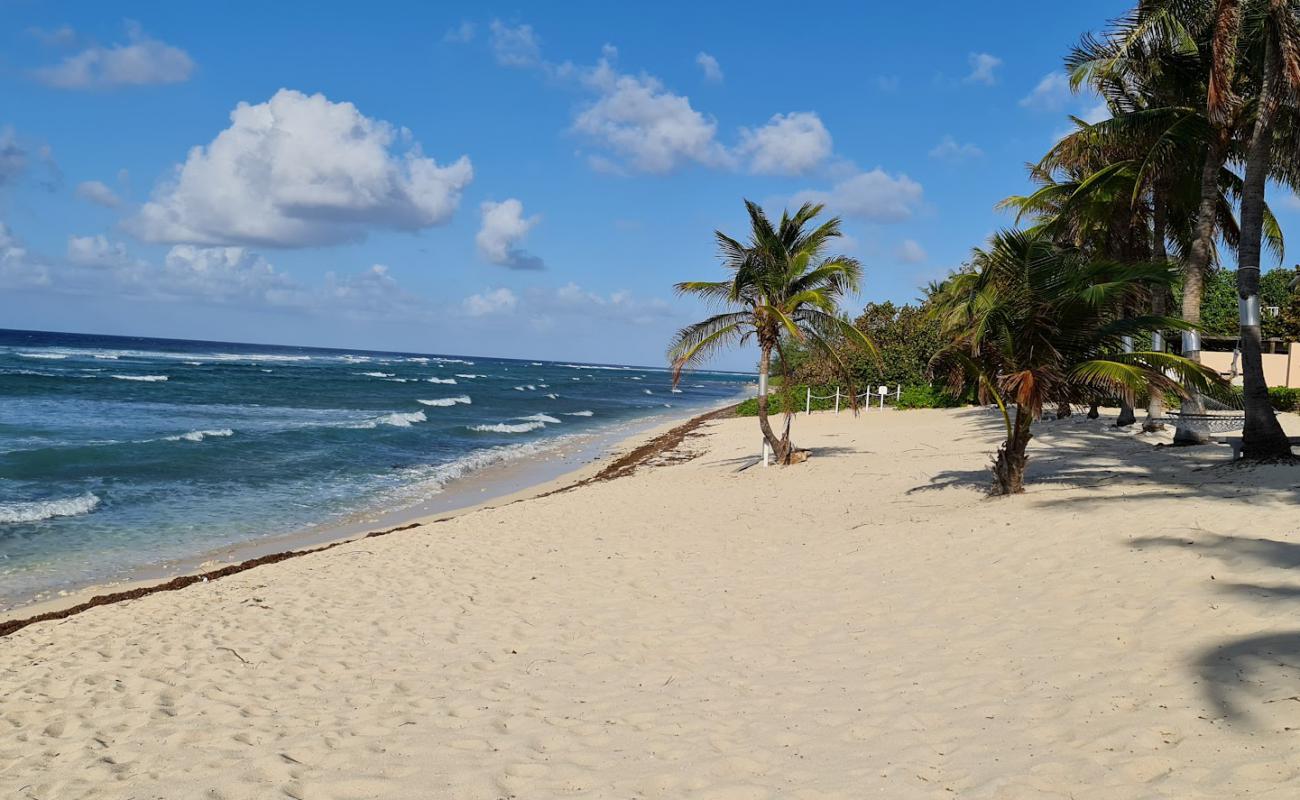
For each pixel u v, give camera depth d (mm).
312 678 6008
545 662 6168
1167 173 15211
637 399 71938
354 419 35594
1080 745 3904
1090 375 9766
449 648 6617
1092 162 16734
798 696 5137
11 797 4152
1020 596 6449
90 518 14711
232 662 6438
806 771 4078
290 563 10289
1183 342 14172
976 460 16609
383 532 13023
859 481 14930
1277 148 13609
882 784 3836
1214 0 12047
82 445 22391
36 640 7355
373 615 7684
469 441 30188
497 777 4211
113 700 5672
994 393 10859
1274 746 3488
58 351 87000
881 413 33469
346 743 4750
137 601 8836
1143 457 13906
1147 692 4340
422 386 66938
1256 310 11250
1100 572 6570
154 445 23578
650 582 8398
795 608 7055
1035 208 20938
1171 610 5426
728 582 8164
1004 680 4918
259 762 4480
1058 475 12547
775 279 17188
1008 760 3893
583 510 13500
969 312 10984
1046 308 10070
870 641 6016
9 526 13828
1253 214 11344
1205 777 3375
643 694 5398
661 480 17703
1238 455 11227
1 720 5344
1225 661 4461
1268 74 11352
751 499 13789
